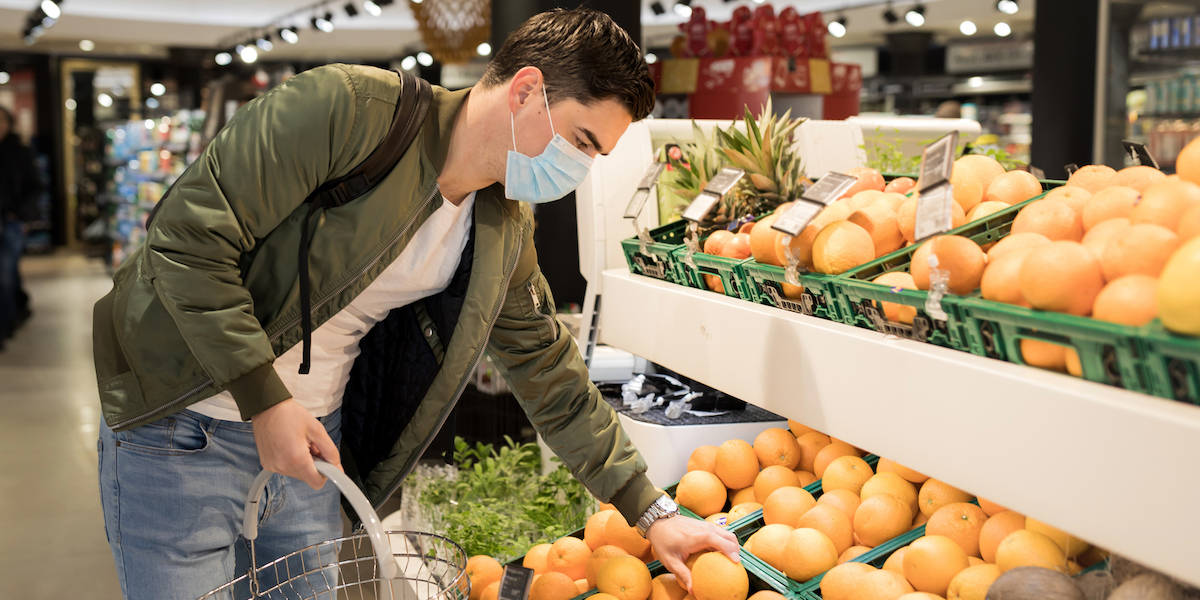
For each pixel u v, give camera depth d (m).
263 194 1.37
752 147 1.99
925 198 1.30
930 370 1.20
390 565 1.29
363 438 1.81
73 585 3.47
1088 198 1.35
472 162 1.48
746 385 1.61
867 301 1.37
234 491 1.57
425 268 1.57
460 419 3.33
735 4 10.85
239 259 1.47
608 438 1.71
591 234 2.38
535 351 1.74
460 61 5.23
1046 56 6.58
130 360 1.46
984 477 1.13
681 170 2.17
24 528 4.02
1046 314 1.08
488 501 2.49
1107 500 0.97
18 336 8.55
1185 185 1.11
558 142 1.40
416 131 1.44
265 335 1.40
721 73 3.71
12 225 8.77
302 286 1.46
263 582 1.76
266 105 1.38
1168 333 0.94
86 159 16.45
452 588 1.50
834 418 1.39
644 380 2.41
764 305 1.64
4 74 16.69
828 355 1.40
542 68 1.38
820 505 1.64
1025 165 2.27
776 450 1.91
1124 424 0.95
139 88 17.25
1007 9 8.55
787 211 1.51
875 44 12.93
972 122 3.25
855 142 2.70
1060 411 1.02
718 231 1.91
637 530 1.70
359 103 1.39
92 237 15.40
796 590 1.51
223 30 13.43
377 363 1.76
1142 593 1.11
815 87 3.83
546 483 2.58
